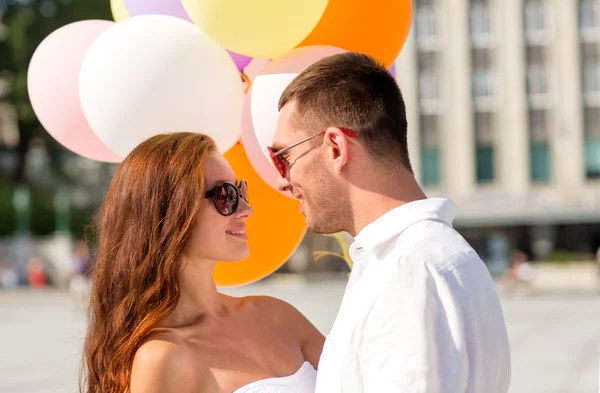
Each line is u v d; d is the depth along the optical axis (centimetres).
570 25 3406
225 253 255
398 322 193
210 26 293
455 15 3453
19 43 2841
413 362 188
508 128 3438
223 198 252
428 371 188
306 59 299
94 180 3353
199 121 289
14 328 1683
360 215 219
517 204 3416
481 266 207
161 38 288
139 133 290
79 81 303
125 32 293
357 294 208
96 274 252
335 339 210
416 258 197
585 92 3425
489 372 202
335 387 206
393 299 195
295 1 286
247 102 306
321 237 2270
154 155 248
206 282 261
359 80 217
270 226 321
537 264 2816
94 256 263
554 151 3428
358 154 216
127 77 284
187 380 239
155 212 244
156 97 285
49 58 321
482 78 3478
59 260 3138
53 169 3322
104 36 298
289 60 301
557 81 3425
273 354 268
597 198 3388
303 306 1925
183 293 257
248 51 304
